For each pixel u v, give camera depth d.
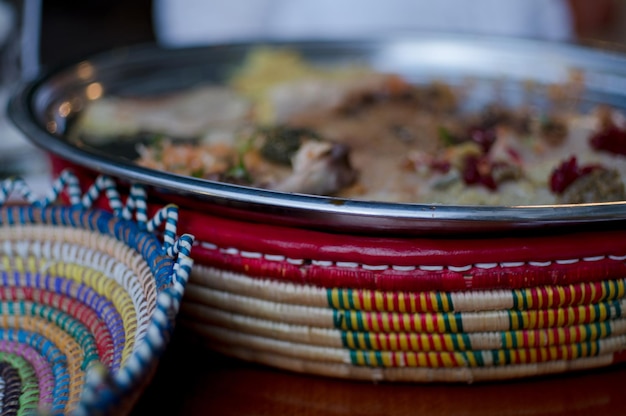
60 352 0.48
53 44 1.10
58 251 0.51
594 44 0.76
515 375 0.49
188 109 0.73
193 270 0.50
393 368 0.49
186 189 0.47
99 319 0.48
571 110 0.71
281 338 0.49
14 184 0.52
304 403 0.49
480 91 0.75
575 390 0.50
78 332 0.48
